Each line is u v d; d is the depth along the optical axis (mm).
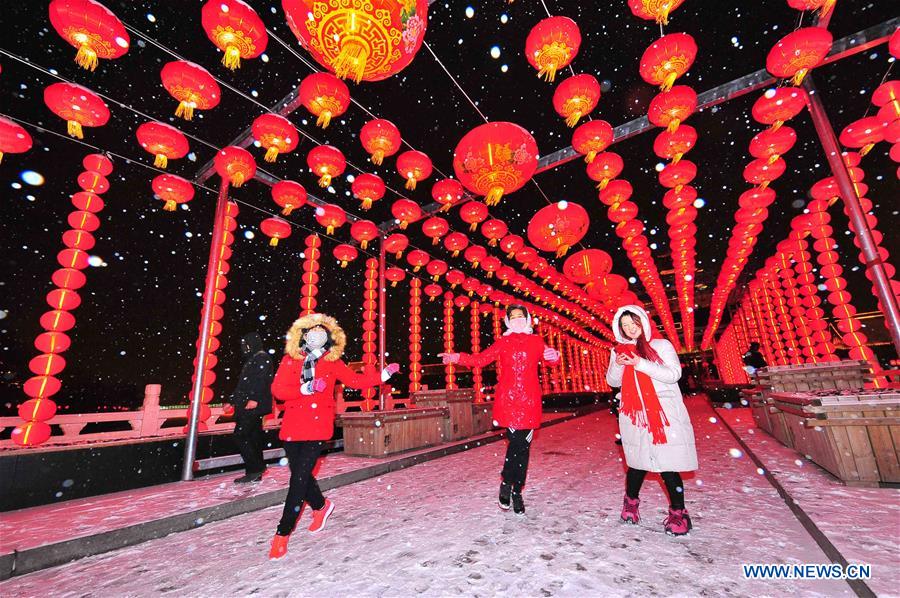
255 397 4688
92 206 4090
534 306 14461
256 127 3791
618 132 5945
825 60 4539
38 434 3715
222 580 2283
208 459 5480
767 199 5531
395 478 5121
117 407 7199
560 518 3004
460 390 8594
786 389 6043
